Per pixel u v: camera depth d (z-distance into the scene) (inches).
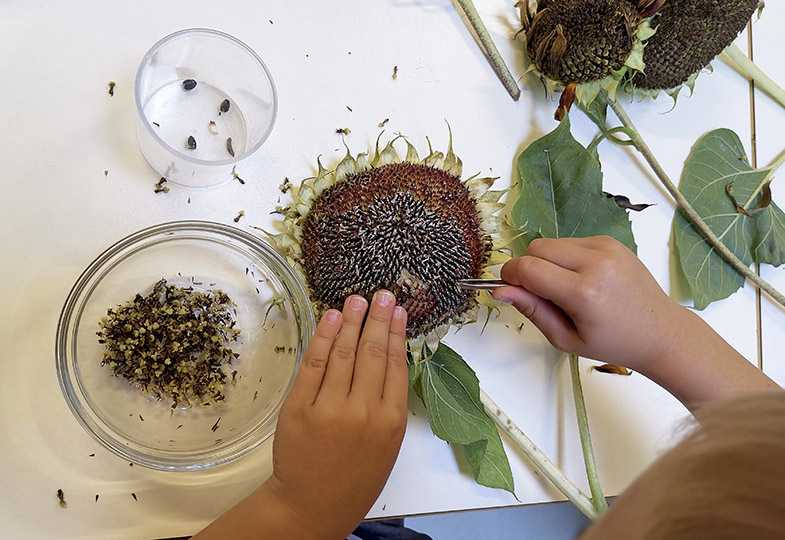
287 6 16.3
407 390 14.6
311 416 13.6
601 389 17.4
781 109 19.2
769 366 18.6
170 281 15.5
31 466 14.5
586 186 16.4
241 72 15.7
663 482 8.5
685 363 15.2
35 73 15.0
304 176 16.2
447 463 16.2
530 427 16.8
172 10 15.8
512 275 14.5
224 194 15.8
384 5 16.9
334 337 14.2
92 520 14.7
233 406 15.5
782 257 18.4
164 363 14.9
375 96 16.7
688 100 18.6
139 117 14.6
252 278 15.9
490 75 17.4
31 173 14.9
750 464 7.8
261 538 13.5
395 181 14.4
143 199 15.4
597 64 15.8
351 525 14.0
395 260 14.0
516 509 19.8
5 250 14.7
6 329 14.5
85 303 14.4
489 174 17.3
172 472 15.1
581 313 14.4
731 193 18.3
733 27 15.8
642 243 18.0
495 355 16.7
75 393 14.0
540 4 16.0
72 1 15.3
